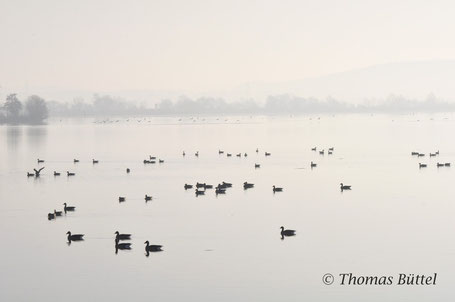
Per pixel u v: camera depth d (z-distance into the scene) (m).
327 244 88.56
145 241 90.19
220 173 162.00
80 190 135.88
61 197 127.12
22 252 87.69
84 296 72.00
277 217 104.88
